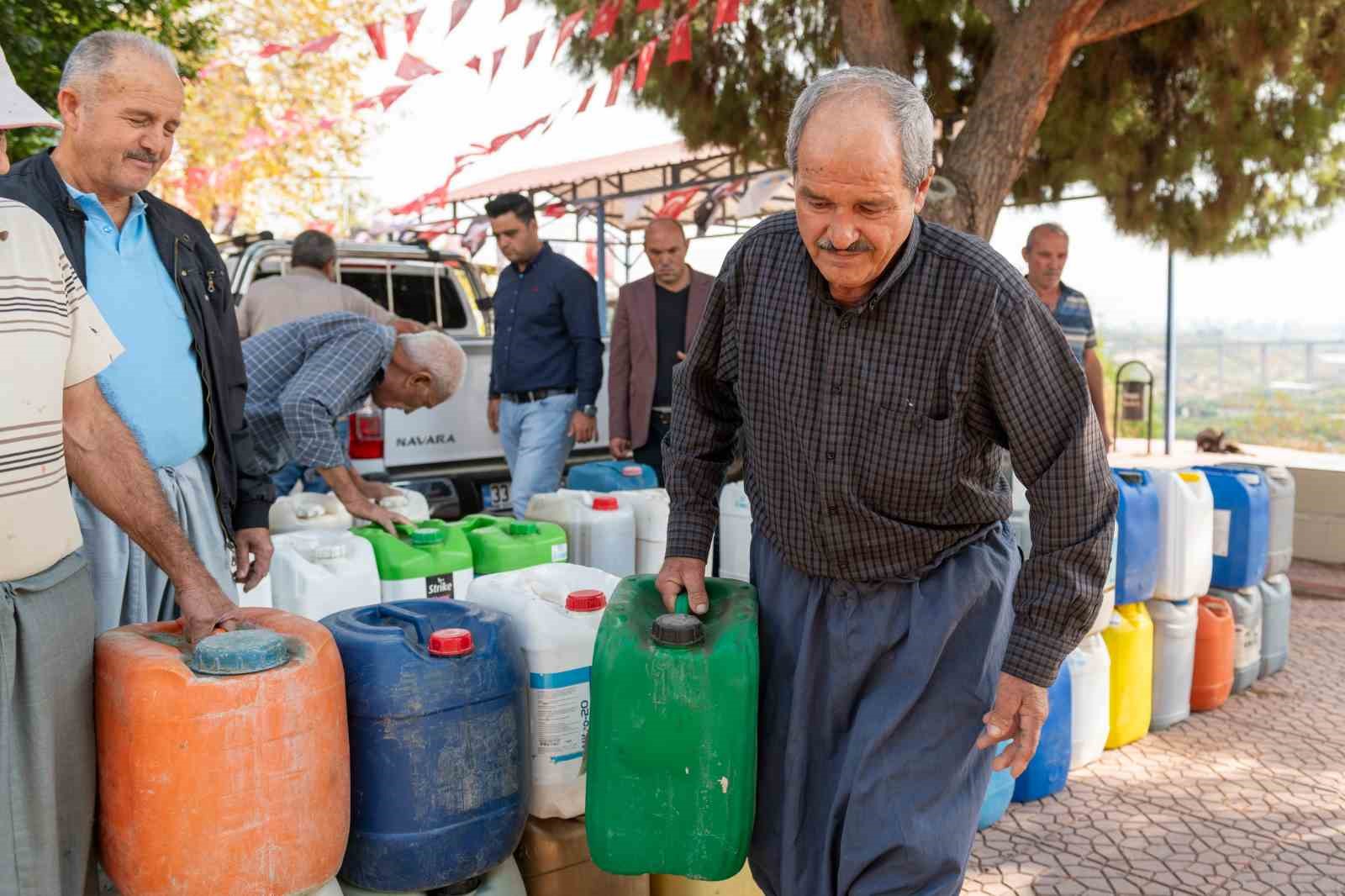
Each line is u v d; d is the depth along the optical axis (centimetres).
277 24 1535
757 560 224
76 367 191
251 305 572
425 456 563
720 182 1130
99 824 189
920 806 201
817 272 190
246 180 1602
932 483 196
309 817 184
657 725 198
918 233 187
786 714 213
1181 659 441
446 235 1249
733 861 202
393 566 296
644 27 648
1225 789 383
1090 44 655
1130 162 674
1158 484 431
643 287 551
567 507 358
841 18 596
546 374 541
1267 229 707
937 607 203
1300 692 491
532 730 240
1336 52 596
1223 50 623
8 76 174
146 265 254
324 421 320
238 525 278
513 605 244
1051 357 187
